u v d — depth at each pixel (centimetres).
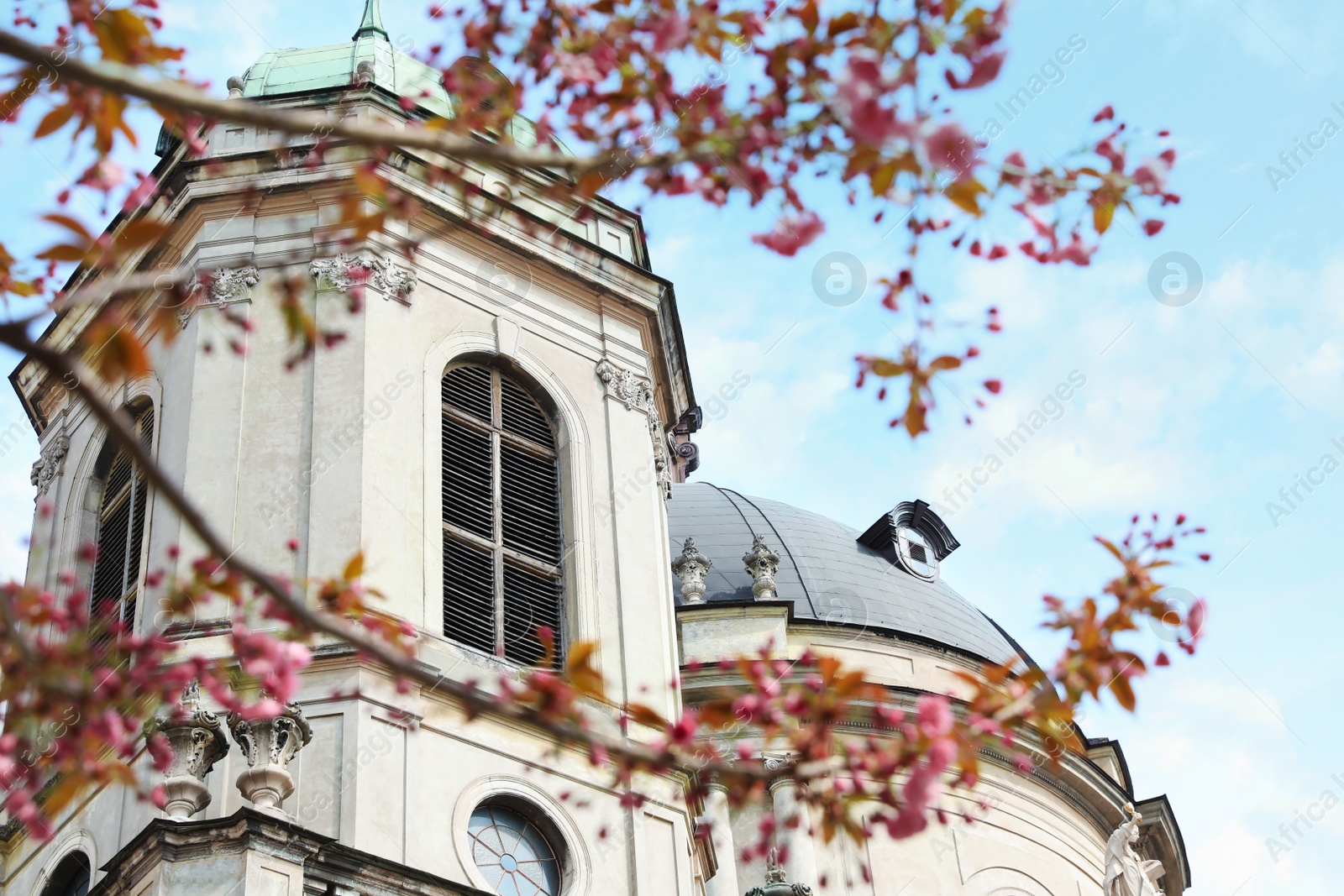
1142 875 3947
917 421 1475
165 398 2914
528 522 2945
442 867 2431
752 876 3775
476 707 1163
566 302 3188
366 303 2906
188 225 3033
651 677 2827
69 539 3006
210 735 2298
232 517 2695
